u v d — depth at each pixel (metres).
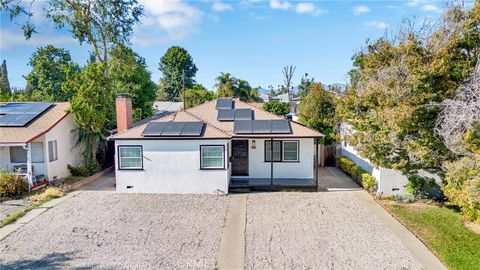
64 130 21.42
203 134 17.78
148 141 17.78
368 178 17.77
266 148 19.91
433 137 13.27
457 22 13.36
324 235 12.20
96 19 33.28
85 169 22.00
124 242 11.60
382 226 13.02
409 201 16.16
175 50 74.31
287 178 19.91
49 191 17.27
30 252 10.82
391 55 14.66
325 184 19.95
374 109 14.70
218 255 10.65
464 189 11.20
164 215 14.36
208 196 17.41
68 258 10.40
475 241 11.50
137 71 36.00
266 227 12.98
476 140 10.74
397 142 13.83
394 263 10.07
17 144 17.81
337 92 25.05
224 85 50.12
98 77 23.50
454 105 11.47
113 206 15.59
